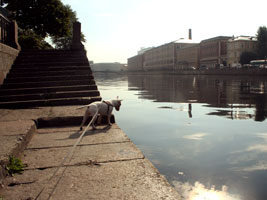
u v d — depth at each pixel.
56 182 3.02
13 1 24.48
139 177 3.16
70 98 8.55
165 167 4.29
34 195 2.72
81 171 3.35
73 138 4.97
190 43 110.81
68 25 28.23
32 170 3.38
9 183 3.00
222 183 3.66
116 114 10.15
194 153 5.03
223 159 4.69
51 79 10.09
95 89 9.74
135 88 27.75
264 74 47.94
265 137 6.27
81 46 13.62
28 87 9.51
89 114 5.66
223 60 78.75
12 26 12.55
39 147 4.39
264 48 67.69
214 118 9.09
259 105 12.57
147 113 10.36
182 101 14.64
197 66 93.31
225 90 22.33
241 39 72.00
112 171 3.35
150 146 5.58
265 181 3.70
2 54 9.55
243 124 7.96
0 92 8.82
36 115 6.39
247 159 4.67
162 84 34.91
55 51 12.85
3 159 3.18
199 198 3.23
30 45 21.14
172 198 2.66
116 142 4.70
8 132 4.54
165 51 119.06
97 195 2.71
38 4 25.27
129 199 2.63
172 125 7.89
